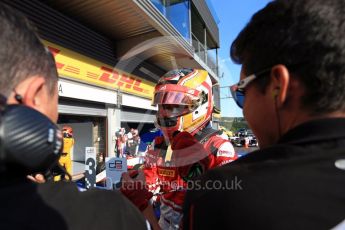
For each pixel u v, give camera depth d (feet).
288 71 1.64
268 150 1.74
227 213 1.53
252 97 1.97
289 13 1.67
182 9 22.47
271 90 1.79
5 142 1.27
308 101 1.61
